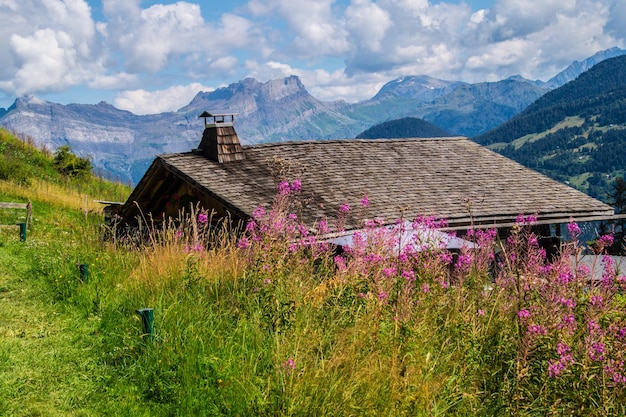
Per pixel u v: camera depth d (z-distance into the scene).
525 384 5.29
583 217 21.03
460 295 6.55
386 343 5.77
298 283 7.14
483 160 25.17
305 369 5.32
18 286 9.54
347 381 5.28
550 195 22.52
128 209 20.33
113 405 5.52
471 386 5.51
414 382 5.12
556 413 4.98
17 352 6.61
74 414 5.33
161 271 8.47
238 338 6.33
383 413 4.96
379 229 7.61
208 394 5.53
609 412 4.89
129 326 7.19
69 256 11.02
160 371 6.02
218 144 19.66
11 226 20.11
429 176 22.30
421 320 5.93
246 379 5.49
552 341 5.32
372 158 22.94
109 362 6.45
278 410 5.03
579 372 5.09
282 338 5.99
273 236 7.62
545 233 20.50
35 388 5.77
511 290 6.52
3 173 34.16
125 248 11.73
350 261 7.33
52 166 43.34
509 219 19.84
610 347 5.21
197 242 8.98
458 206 19.94
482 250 7.49
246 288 7.40
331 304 6.72
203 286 7.79
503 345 5.77
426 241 7.14
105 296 8.41
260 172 19.41
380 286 6.40
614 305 5.99
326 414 4.99
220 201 16.88
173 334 6.59
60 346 6.86
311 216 16.67
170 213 19.72
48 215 26.98
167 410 5.50
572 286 5.92
